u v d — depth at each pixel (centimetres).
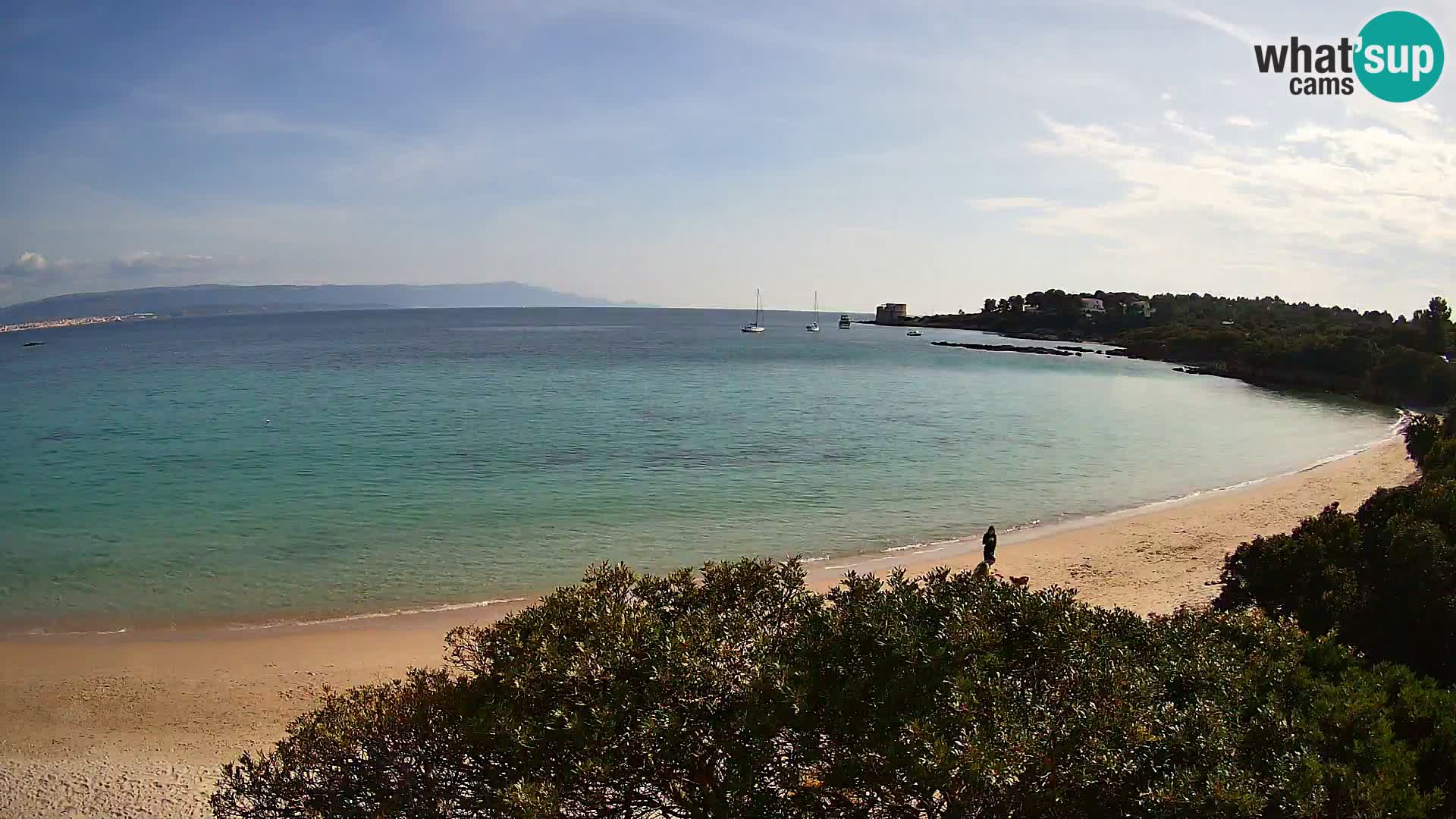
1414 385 8412
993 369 11988
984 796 687
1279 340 11275
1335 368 9725
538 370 10419
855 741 768
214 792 1336
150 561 2591
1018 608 901
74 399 7025
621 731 763
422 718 843
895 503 3538
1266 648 1021
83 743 1498
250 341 17112
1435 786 834
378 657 1870
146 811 1287
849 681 791
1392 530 1599
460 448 4709
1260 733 808
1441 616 1424
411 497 3519
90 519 3105
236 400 6919
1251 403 8288
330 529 2992
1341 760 822
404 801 805
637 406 6888
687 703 773
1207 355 13812
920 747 710
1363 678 980
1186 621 1070
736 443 5078
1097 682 799
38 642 1961
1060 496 3750
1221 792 685
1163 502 3650
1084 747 719
